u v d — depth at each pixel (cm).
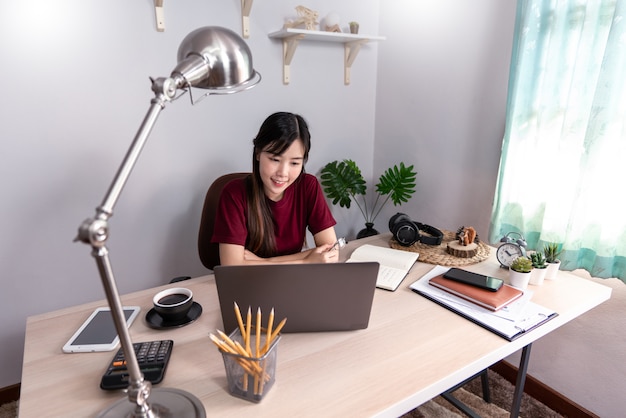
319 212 144
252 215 133
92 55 154
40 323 98
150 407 67
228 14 179
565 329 159
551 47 136
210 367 82
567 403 162
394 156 232
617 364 146
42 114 150
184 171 186
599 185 128
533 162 147
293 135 117
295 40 187
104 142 164
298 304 90
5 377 164
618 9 114
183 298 102
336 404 72
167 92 63
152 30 163
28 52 143
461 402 151
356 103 232
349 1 213
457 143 193
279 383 77
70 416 69
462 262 137
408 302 110
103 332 93
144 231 182
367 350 88
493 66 170
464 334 94
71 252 167
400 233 152
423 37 201
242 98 192
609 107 121
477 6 172
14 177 150
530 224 151
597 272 132
